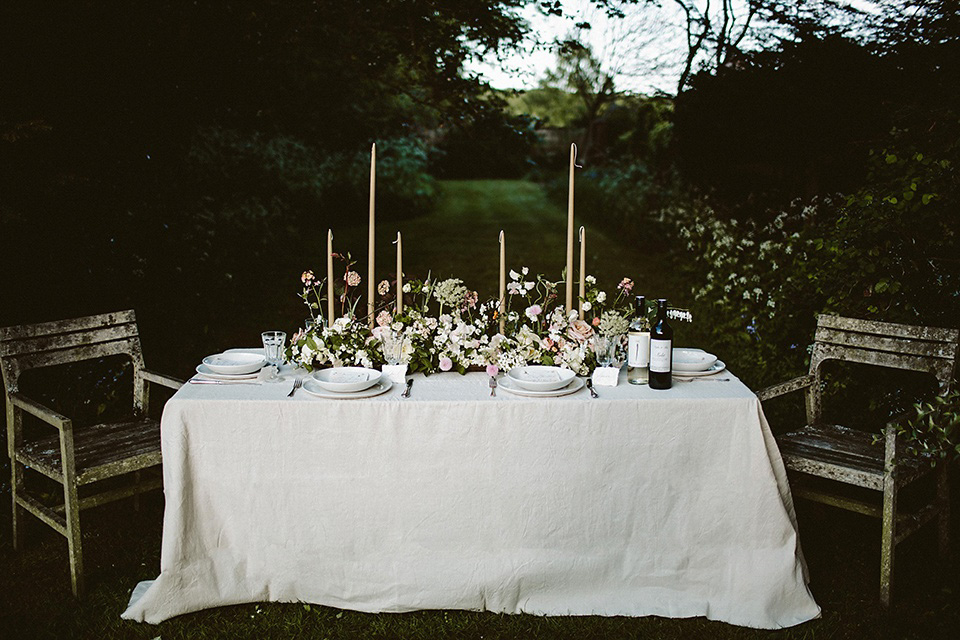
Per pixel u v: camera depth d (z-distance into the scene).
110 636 2.68
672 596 2.84
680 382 2.95
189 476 2.74
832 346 3.32
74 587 2.88
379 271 8.80
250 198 8.92
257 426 2.72
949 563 3.13
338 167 12.20
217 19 5.72
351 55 7.10
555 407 2.72
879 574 3.07
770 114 7.28
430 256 9.78
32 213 4.29
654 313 2.89
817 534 3.38
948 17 5.80
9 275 4.32
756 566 2.77
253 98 6.77
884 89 6.35
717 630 2.72
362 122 12.60
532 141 8.13
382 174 12.98
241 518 2.79
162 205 5.64
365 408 2.71
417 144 15.54
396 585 2.80
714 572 2.83
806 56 6.91
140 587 2.90
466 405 2.71
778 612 2.77
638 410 2.73
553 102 21.48
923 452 2.88
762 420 2.72
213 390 2.82
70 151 4.46
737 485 2.76
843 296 4.09
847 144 6.77
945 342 3.06
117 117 4.80
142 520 3.49
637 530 2.82
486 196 17.73
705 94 8.06
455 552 2.82
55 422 2.79
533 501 2.78
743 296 5.45
